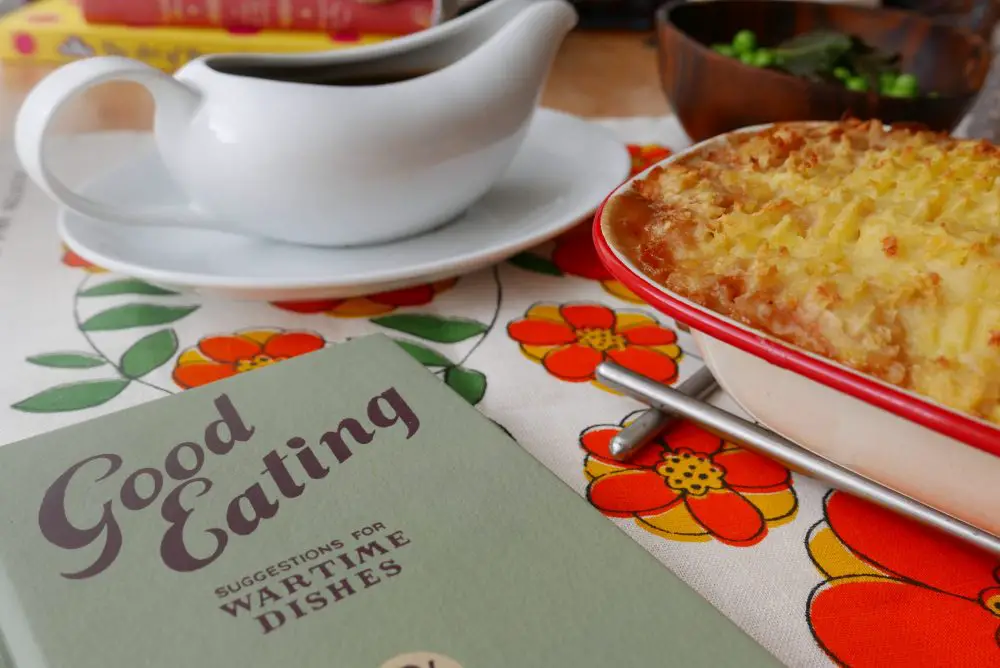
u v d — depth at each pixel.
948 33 0.68
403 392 0.41
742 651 0.32
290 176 0.48
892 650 0.35
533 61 0.52
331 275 0.47
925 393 0.36
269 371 0.42
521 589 0.34
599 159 0.59
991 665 0.34
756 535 0.38
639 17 0.99
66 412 0.43
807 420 0.38
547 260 0.54
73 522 0.36
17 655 0.32
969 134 0.69
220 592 0.34
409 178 0.49
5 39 0.83
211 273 0.49
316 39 0.84
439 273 0.48
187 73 0.50
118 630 0.32
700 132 0.62
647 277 0.40
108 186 0.55
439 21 0.83
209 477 0.37
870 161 0.44
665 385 0.43
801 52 0.67
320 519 0.36
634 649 0.32
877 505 0.38
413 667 0.32
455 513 0.36
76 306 0.49
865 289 0.38
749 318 0.39
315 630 0.33
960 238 0.39
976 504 0.36
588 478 0.40
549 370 0.46
